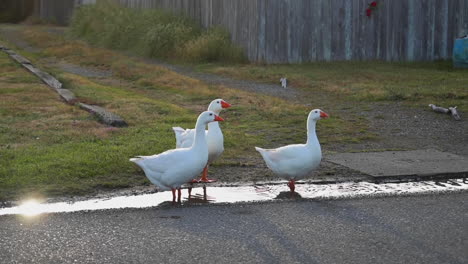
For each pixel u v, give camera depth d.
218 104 8.29
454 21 20.23
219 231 5.95
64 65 19.53
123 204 6.79
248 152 9.20
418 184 7.67
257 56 18.89
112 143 9.23
